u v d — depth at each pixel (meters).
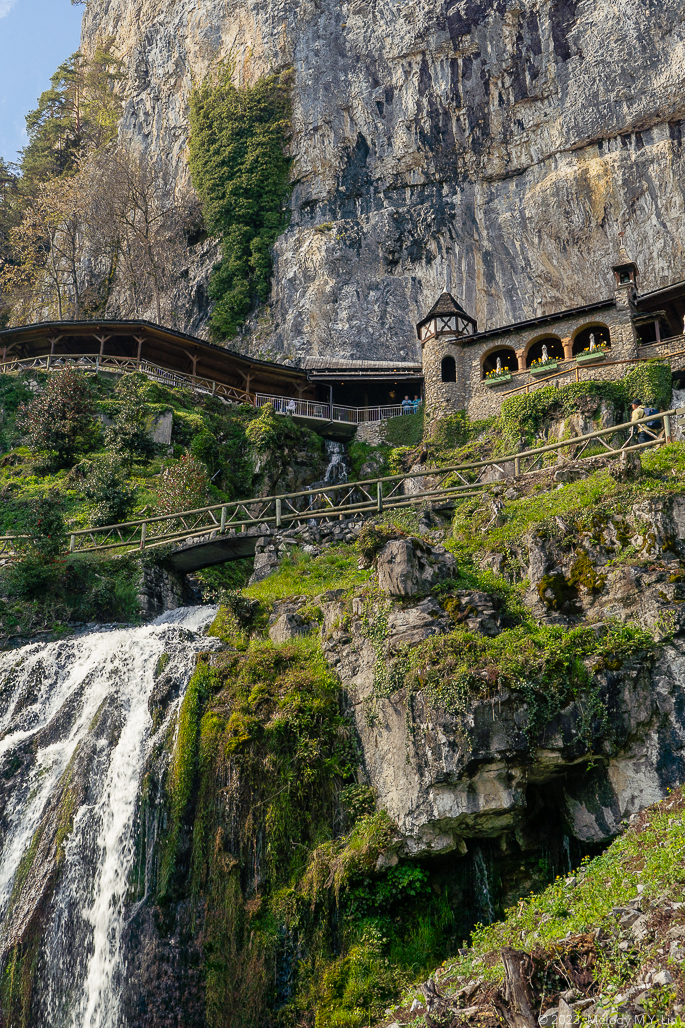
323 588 21.61
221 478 39.69
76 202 61.66
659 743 15.41
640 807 15.17
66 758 19.50
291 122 64.69
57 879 17.47
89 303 66.69
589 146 53.19
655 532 17.41
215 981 15.53
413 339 54.59
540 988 10.55
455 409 42.09
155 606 26.17
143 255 62.69
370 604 18.62
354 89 62.72
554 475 21.56
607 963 10.55
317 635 19.47
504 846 16.30
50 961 16.55
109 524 30.45
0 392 40.31
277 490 40.84
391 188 59.47
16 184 76.94
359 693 17.83
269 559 24.12
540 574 18.36
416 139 59.16
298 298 57.75
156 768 17.89
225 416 43.12
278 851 16.50
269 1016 15.12
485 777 15.77
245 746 17.36
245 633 20.83
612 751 15.51
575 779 16.06
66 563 26.33
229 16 71.44
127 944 16.23
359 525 24.34
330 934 15.67
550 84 55.19
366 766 17.23
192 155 67.19
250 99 65.81
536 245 53.22
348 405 50.12
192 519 29.75
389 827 16.11
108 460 35.53
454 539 21.16
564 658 16.00
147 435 37.44
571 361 39.47
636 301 39.50
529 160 55.19
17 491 34.84
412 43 60.94
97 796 18.34
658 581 16.61
